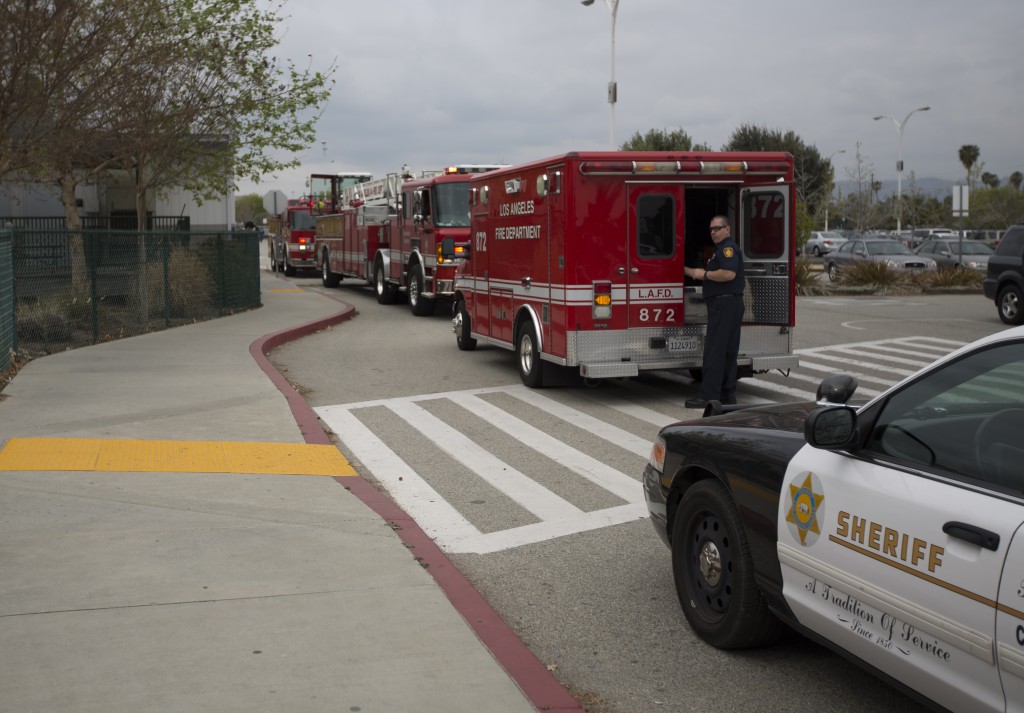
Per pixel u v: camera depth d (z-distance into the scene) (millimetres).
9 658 4258
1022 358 3395
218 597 5020
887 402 3803
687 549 4984
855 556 3730
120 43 17781
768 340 11992
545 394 12406
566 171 11266
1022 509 3090
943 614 3289
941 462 3516
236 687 4020
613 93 29078
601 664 4641
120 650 4355
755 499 4371
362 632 4625
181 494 7035
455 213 21484
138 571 5383
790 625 4266
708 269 10930
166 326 18547
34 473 7461
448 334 19328
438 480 8164
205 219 31438
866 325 20688
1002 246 21188
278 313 22062
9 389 11195
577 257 11344
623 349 11555
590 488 7910
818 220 70312
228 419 9750
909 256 35312
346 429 10211
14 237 14406
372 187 27391
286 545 5910
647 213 11469
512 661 4352
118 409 10070
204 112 21562
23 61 15141
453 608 4953
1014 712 3057
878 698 4277
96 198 30875
